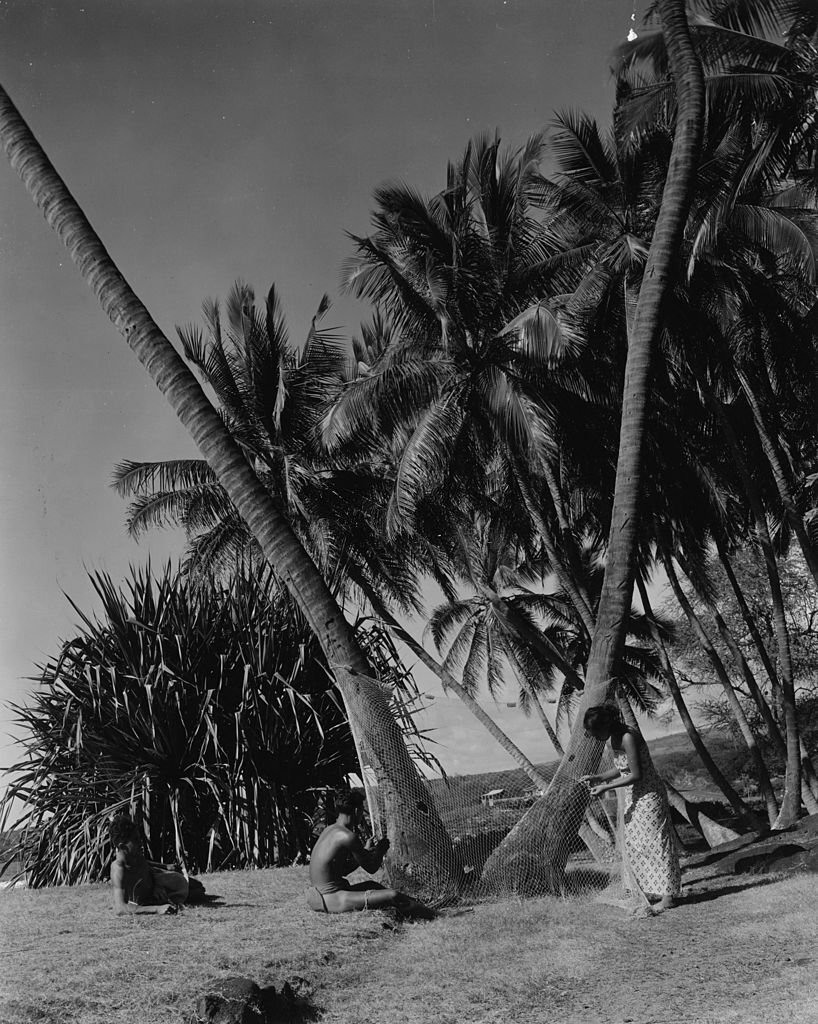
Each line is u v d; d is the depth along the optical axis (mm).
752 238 17906
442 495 20938
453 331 18172
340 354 22125
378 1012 5285
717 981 5613
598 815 10477
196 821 15289
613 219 19031
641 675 34906
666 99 16906
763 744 34125
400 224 18031
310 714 16453
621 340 20172
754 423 22312
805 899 7734
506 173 18031
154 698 15242
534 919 7844
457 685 19703
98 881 13297
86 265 10508
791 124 16812
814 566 18391
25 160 10711
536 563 30031
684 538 22250
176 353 10523
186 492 22234
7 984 5355
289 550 10297
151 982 5438
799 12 16734
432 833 9445
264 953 6152
